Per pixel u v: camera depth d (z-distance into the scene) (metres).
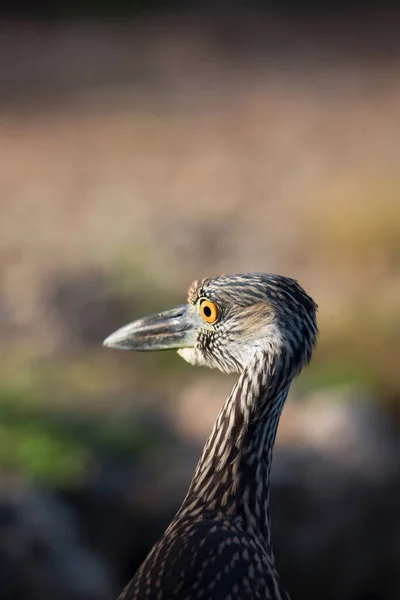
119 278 15.98
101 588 9.77
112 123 24.47
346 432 12.45
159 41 30.00
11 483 10.41
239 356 5.90
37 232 18.38
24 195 20.28
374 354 14.62
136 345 6.33
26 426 11.80
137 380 13.59
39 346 14.32
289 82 27.39
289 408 13.08
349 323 15.45
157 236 18.41
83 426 12.01
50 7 32.00
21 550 9.52
